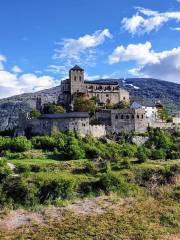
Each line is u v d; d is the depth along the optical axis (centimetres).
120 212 11138
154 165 14775
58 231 9669
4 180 12050
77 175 13462
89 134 18800
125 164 14688
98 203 11800
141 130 19838
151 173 13975
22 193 11631
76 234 9481
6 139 17188
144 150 16575
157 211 11300
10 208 11138
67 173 13675
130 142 18425
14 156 15612
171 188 13350
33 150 16562
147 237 9425
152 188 13275
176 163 15238
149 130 19962
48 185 12019
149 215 10981
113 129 19525
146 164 14975
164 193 12888
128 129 19600
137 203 11975
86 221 10362
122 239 9225
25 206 11325
